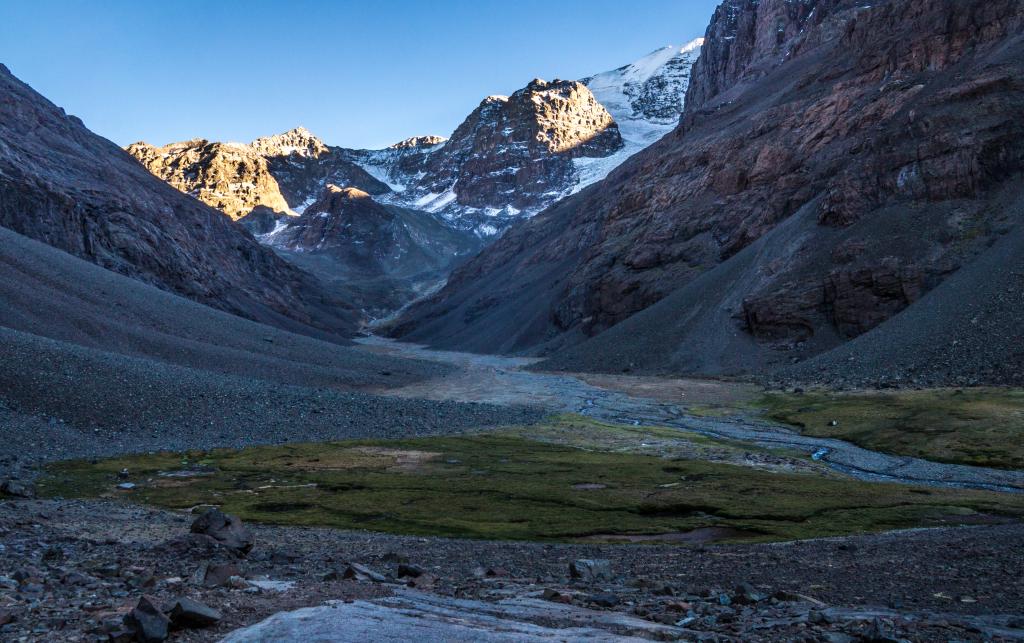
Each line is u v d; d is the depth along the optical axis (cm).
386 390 16838
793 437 10369
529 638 1450
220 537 3020
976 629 1812
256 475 6969
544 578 2914
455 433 10994
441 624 1547
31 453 7281
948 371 12569
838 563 3475
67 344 10844
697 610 2062
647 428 11731
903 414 10431
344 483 6638
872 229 18175
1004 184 17100
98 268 18950
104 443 8119
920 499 5897
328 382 16225
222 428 9475
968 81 18925
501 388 17750
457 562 3519
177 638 1433
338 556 3447
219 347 16375
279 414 10606
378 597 1966
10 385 8644
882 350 14550
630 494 6188
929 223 17275
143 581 2036
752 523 5078
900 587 2802
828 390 13462
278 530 4678
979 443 8594
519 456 8650
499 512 5478
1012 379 11506
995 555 3509
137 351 14125
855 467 8194
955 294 14900
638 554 3919
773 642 1564
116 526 4169
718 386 16200
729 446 9750
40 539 3303
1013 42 19638
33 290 14712
